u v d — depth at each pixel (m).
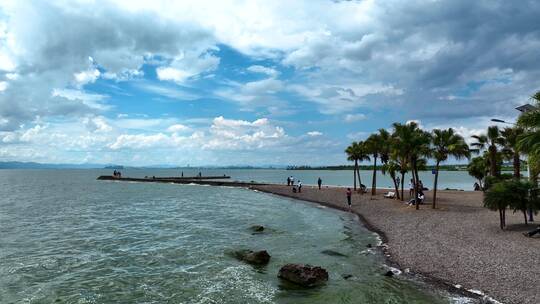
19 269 23.92
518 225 32.41
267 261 24.89
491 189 31.91
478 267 21.00
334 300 17.86
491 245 25.62
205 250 28.58
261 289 19.67
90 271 23.45
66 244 31.39
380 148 65.25
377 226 37.09
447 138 44.66
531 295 16.84
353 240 31.67
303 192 79.94
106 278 22.02
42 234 36.12
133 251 28.59
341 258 25.58
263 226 39.44
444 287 18.83
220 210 54.97
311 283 19.81
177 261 25.56
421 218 39.09
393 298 17.80
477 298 17.19
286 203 64.69
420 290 18.67
